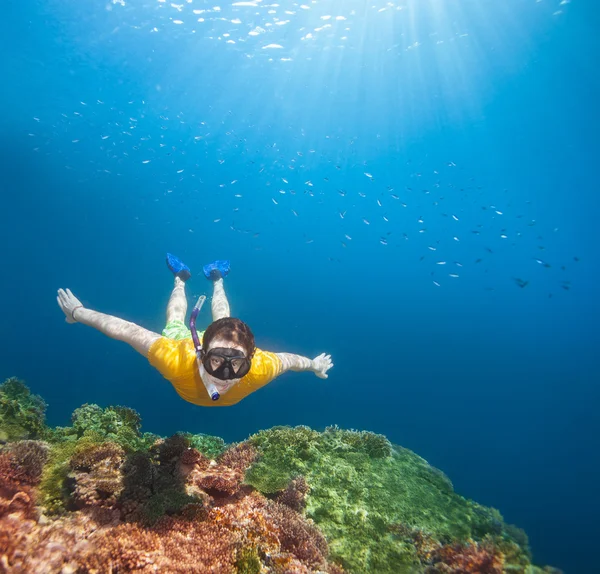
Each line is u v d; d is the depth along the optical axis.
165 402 13.61
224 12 20.25
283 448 4.53
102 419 4.69
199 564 2.50
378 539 3.66
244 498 3.57
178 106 24.81
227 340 2.33
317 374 3.74
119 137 21.66
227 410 14.04
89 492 2.95
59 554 2.41
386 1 20.22
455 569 3.28
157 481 3.27
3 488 2.81
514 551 3.41
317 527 3.59
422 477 4.72
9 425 4.26
